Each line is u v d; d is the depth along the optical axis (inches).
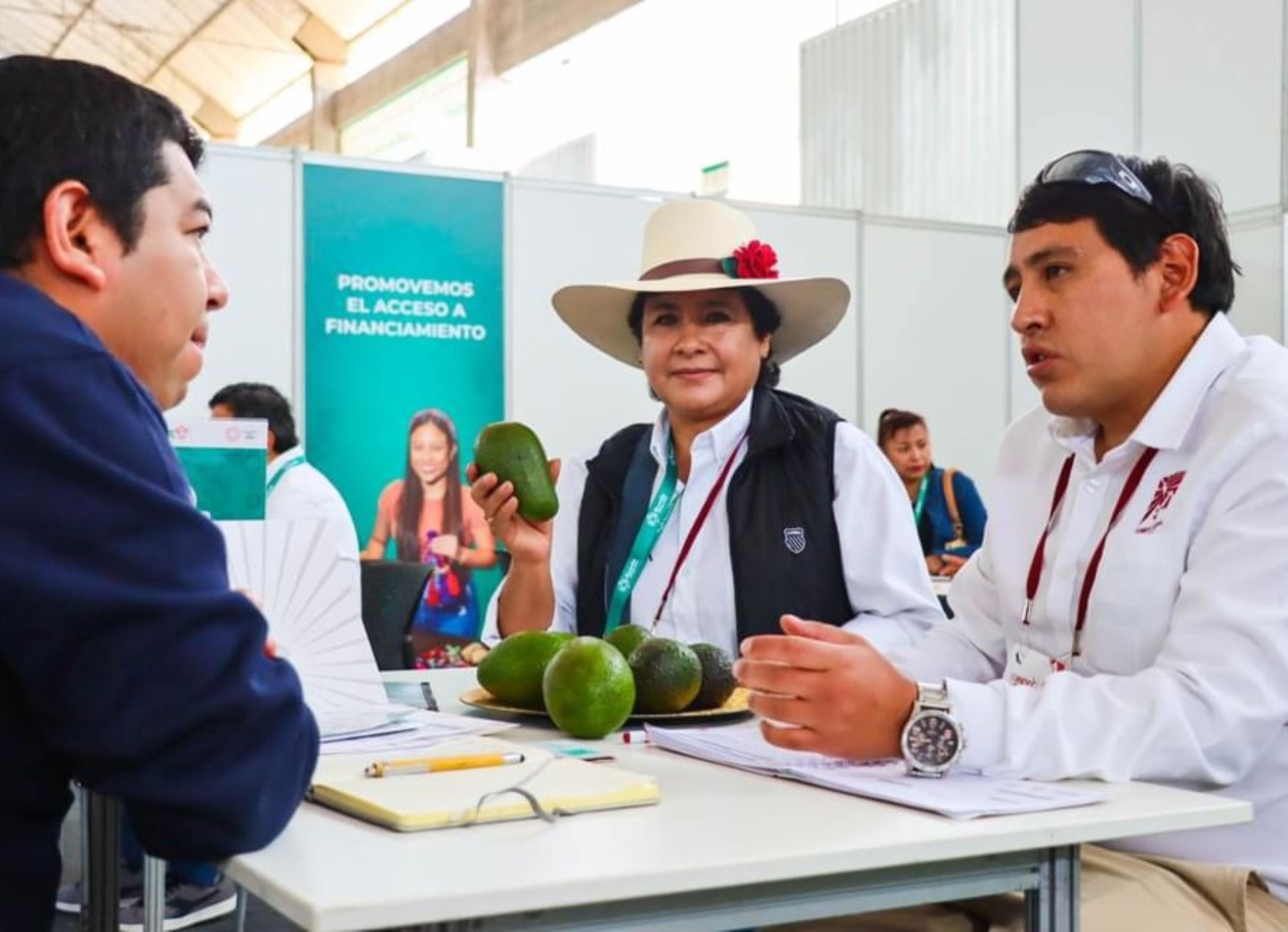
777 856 35.2
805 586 80.4
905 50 304.0
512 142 409.1
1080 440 62.2
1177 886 51.8
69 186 38.9
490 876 32.7
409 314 197.6
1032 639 62.8
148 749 34.0
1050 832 39.5
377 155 495.2
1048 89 272.5
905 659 68.1
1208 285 59.3
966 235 249.1
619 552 85.0
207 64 542.3
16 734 36.1
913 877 39.7
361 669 54.6
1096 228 58.7
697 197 220.2
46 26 525.0
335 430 192.5
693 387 82.5
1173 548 56.3
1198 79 244.5
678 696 58.0
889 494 82.2
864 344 237.9
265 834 35.2
